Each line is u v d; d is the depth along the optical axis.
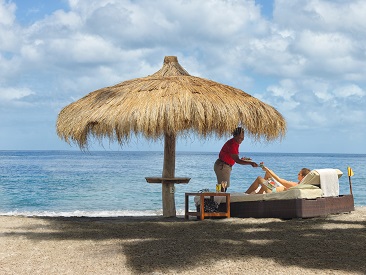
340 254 6.07
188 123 8.71
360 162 83.50
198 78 9.91
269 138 9.50
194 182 29.42
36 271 5.42
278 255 6.02
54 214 15.25
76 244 6.88
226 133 9.56
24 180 31.06
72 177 34.00
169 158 10.34
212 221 9.08
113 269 5.43
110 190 24.28
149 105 8.73
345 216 9.47
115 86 9.89
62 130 9.32
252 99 9.56
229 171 9.88
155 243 6.82
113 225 8.76
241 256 5.95
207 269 5.38
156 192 23.25
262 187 9.90
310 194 9.21
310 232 7.68
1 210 17.09
